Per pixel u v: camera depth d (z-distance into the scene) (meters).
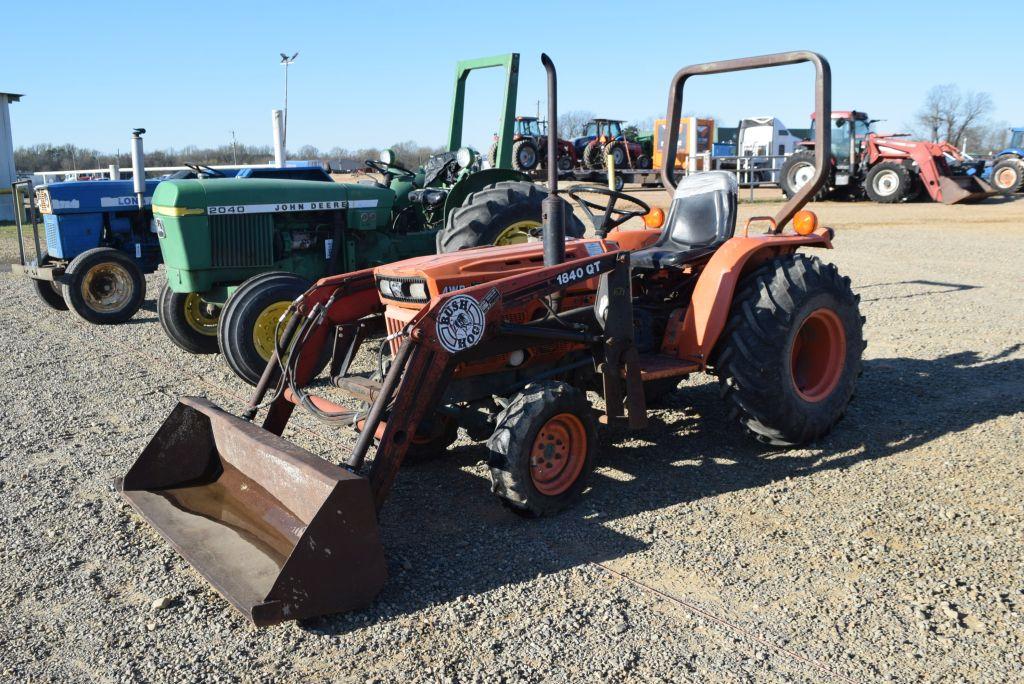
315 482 2.87
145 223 9.07
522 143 25.05
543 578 3.09
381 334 4.25
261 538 3.10
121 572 3.18
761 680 2.47
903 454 4.31
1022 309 8.05
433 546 3.37
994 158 23.75
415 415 3.26
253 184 6.40
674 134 5.09
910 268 10.91
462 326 3.34
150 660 2.61
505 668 2.54
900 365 6.05
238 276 6.45
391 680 2.49
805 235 4.57
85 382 6.07
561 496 3.64
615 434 4.74
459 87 8.08
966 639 2.67
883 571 3.12
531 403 3.50
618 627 2.76
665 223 4.88
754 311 4.18
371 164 7.89
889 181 20.80
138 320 8.76
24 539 3.46
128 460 4.38
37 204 9.86
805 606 2.88
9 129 20.88
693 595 2.96
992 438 4.48
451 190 7.36
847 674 2.49
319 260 6.89
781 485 3.95
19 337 7.83
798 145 21.62
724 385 4.23
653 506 3.75
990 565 3.15
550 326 3.86
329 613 2.78
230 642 2.71
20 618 2.87
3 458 4.43
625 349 3.88
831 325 4.43
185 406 3.65
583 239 4.40
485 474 4.19
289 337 3.92
